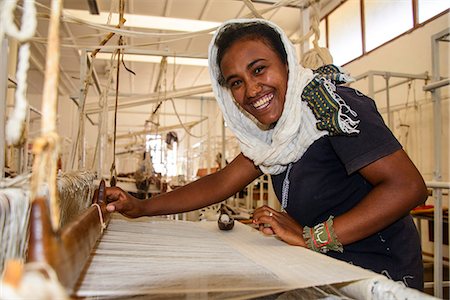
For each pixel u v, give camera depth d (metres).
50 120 0.28
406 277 0.80
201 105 9.99
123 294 0.44
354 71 5.28
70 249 0.34
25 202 0.43
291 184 0.90
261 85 0.85
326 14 5.90
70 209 0.71
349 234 0.71
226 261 0.63
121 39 1.28
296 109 0.82
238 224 1.18
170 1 4.72
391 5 4.66
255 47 0.84
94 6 2.28
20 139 0.40
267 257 0.67
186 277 0.53
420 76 3.05
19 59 0.29
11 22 0.29
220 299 0.47
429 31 4.07
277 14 5.14
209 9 5.01
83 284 0.46
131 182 3.27
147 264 0.60
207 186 1.14
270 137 0.99
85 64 1.74
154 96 2.87
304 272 0.55
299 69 0.85
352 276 0.51
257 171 1.14
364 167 0.71
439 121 1.82
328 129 0.75
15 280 0.24
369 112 0.75
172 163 6.64
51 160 0.30
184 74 7.91
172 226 1.09
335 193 0.85
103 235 0.82
